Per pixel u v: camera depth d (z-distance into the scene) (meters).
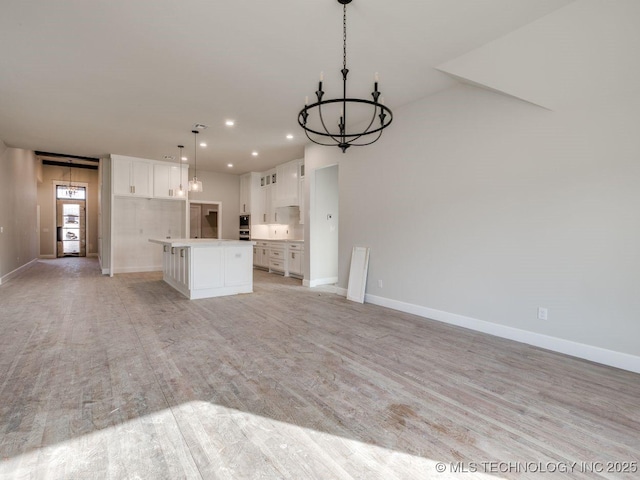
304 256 6.38
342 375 2.47
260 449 1.65
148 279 6.78
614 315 2.65
